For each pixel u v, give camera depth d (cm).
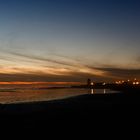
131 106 2720
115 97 4444
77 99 4059
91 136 1314
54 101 3738
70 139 1262
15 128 1537
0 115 2095
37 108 2677
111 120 1797
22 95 6762
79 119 1858
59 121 1781
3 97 5716
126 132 1398
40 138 1286
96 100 3759
